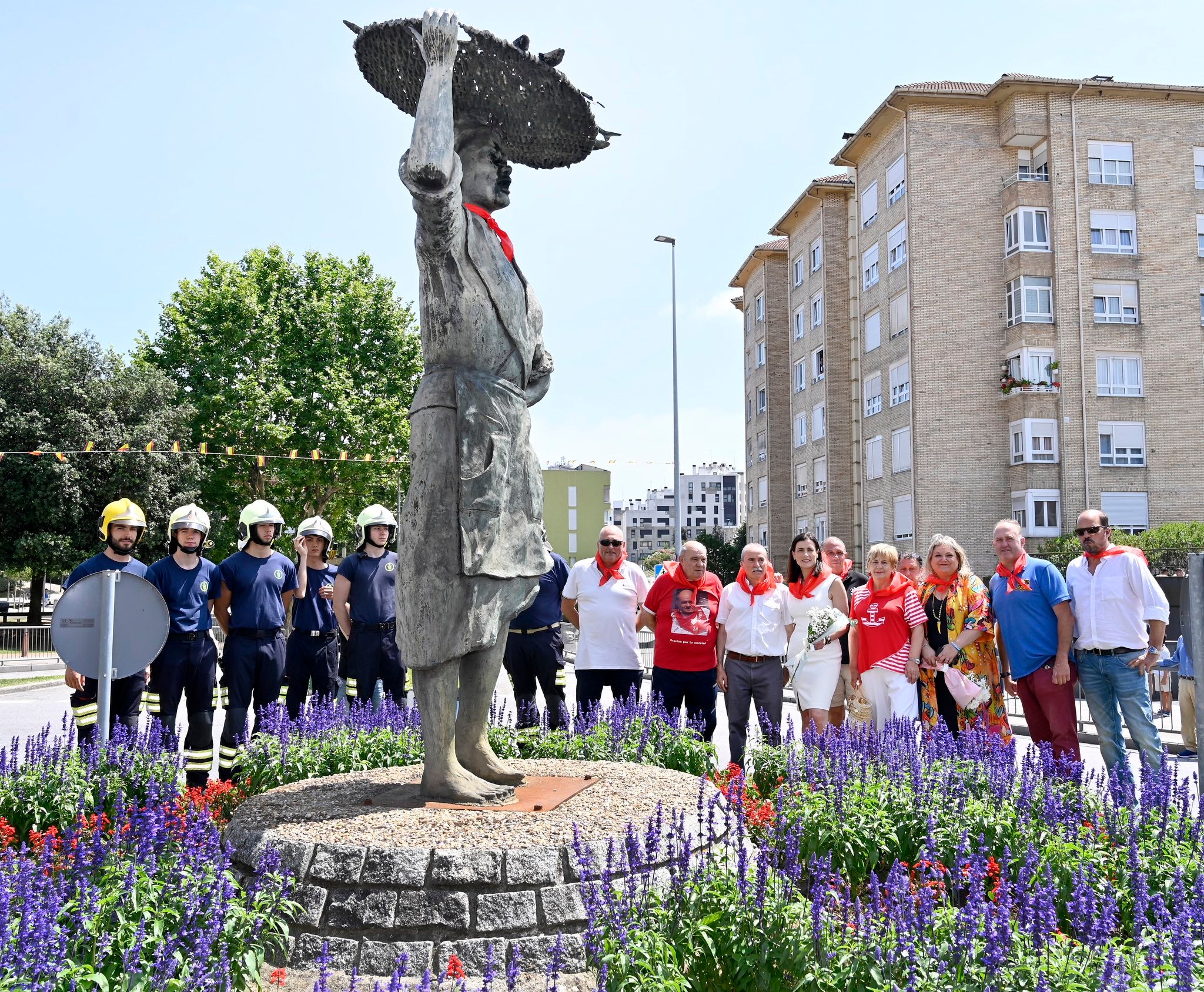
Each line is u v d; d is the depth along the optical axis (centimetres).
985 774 565
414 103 564
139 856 411
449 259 509
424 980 342
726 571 5619
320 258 4206
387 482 3984
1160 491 3462
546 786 540
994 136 3597
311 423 3916
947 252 3547
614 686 873
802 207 4562
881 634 812
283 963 408
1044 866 428
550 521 7538
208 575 806
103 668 625
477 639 509
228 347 4000
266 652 825
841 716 966
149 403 3809
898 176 3691
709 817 461
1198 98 3578
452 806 488
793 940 355
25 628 2802
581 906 414
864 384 4034
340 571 933
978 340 3534
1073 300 3475
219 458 3919
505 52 520
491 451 511
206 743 787
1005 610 784
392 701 850
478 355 520
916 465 3491
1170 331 3522
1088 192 3519
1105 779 581
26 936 315
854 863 504
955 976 326
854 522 4203
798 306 4756
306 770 687
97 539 3641
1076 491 3412
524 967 398
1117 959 316
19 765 635
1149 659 753
